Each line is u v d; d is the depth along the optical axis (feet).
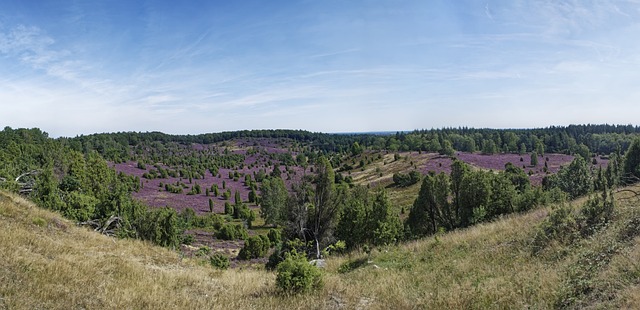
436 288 28.50
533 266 29.01
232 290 31.55
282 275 30.55
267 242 108.06
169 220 73.56
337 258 55.42
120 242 47.01
